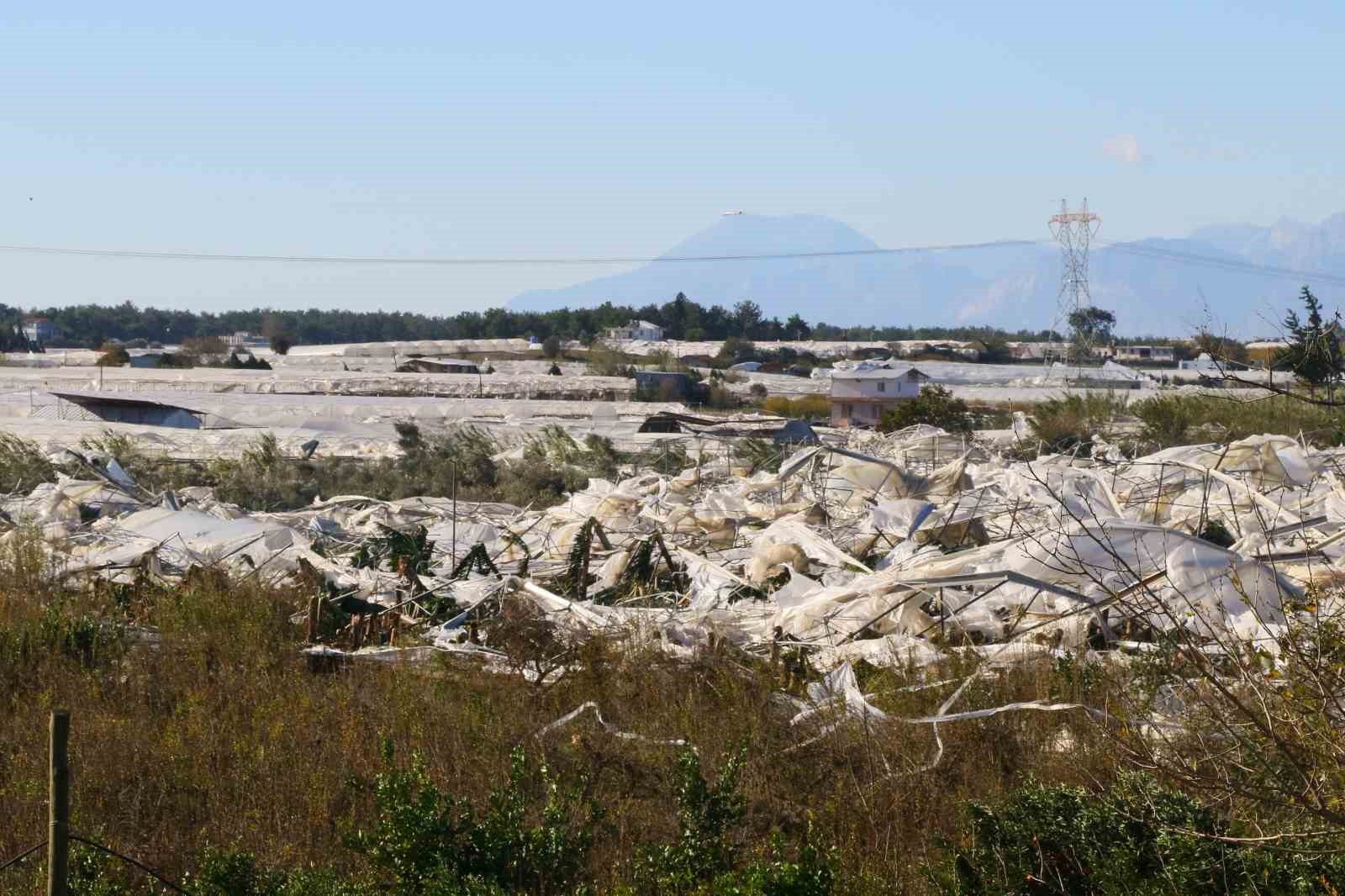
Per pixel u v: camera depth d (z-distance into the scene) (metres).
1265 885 10.09
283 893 11.37
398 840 11.63
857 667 18.95
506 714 16.39
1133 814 11.16
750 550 29.48
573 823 13.03
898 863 12.48
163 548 27.88
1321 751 9.59
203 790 14.30
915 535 29.48
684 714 16.25
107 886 11.30
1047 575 21.39
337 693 16.98
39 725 15.71
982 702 16.02
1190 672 12.41
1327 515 29.11
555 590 26.25
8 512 35.31
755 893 10.73
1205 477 30.89
